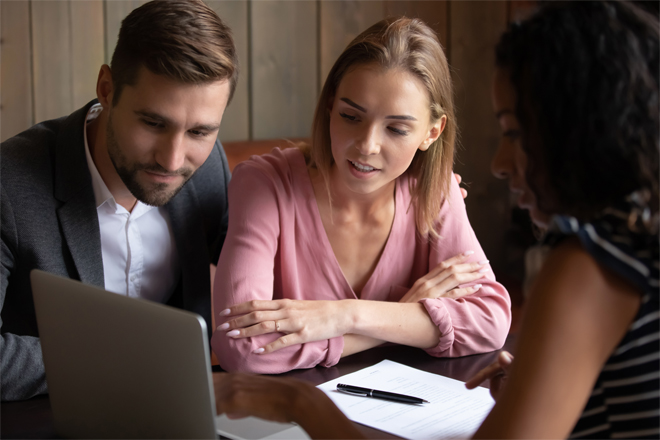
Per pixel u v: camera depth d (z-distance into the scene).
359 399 1.03
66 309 0.85
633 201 0.66
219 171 1.59
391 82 1.16
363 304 1.24
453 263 1.39
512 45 0.69
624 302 0.64
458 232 1.43
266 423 0.93
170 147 1.17
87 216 1.31
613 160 0.64
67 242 1.29
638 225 0.65
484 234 3.15
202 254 1.50
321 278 1.40
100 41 2.50
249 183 1.37
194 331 0.72
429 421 0.95
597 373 0.65
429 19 2.93
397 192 1.41
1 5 2.35
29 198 1.25
